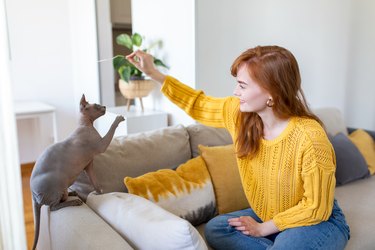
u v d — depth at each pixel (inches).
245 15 91.7
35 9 123.0
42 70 127.5
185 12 85.1
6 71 43.4
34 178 42.5
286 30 101.1
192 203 56.0
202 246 36.7
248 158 49.0
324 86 113.2
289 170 44.5
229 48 90.6
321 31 108.5
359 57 119.0
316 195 41.6
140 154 58.4
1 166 44.8
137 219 40.8
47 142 127.3
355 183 80.9
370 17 118.3
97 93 96.3
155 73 55.7
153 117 89.9
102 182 53.0
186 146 65.7
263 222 50.3
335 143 81.7
